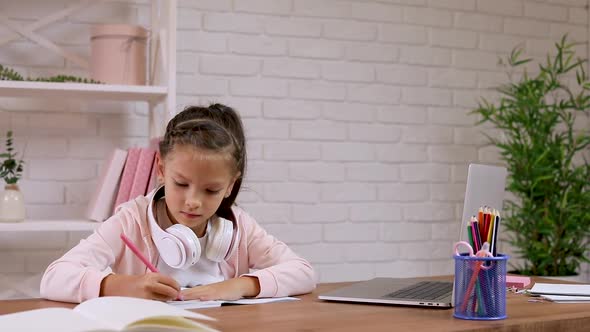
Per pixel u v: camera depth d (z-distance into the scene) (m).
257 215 2.99
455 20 3.33
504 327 1.16
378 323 1.16
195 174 1.41
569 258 3.40
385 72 3.21
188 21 2.91
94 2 2.78
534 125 3.16
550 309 1.34
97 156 2.79
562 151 3.11
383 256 3.21
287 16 3.04
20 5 2.70
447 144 3.32
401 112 3.24
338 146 3.13
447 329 1.11
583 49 3.56
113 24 2.51
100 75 2.52
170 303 1.31
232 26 2.97
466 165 3.36
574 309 1.34
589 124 3.57
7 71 2.45
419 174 3.27
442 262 3.31
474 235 1.27
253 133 2.99
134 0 2.84
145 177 2.45
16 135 2.70
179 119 1.65
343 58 3.13
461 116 3.34
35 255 2.72
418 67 3.26
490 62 3.39
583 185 3.16
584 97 3.50
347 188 3.14
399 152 3.23
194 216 1.45
